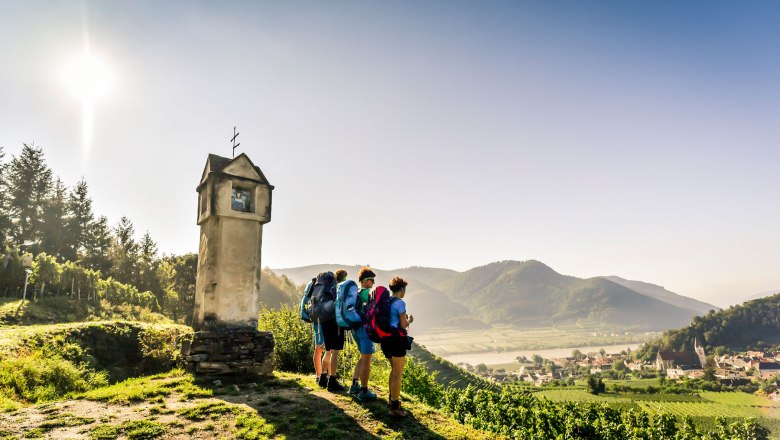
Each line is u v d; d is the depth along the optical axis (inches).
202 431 189.6
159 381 271.1
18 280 1015.6
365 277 250.8
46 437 173.0
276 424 199.9
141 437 178.5
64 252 2169.0
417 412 238.8
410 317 225.8
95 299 1111.0
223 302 315.0
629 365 6550.2
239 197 336.8
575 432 397.1
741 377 4704.7
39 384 307.1
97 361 417.1
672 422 410.0
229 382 283.4
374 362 483.2
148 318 1136.8
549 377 5723.4
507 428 370.9
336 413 220.1
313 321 282.7
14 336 381.7
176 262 2087.8
